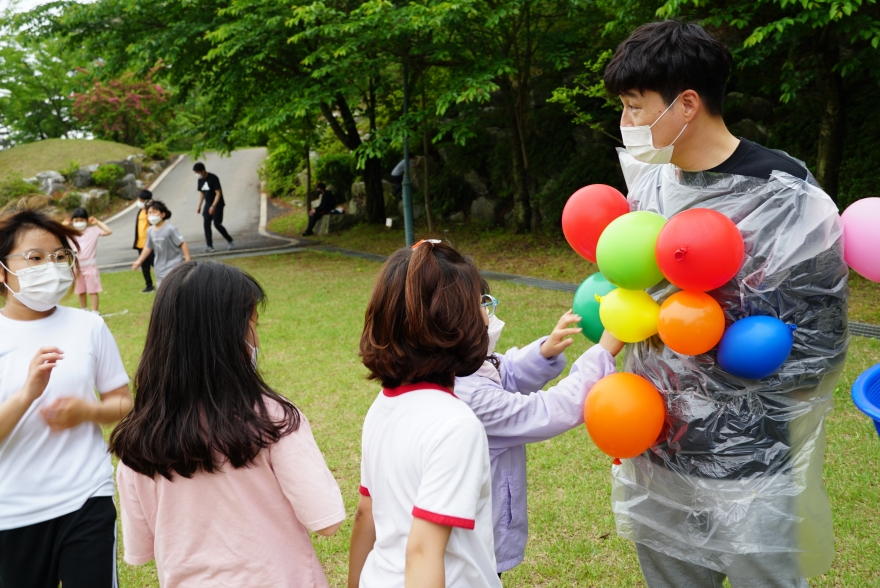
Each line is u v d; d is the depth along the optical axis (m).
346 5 11.73
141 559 1.85
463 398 1.88
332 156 20.00
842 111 8.59
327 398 5.30
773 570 1.77
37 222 2.26
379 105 16.94
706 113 1.69
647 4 8.68
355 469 4.08
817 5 6.62
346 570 3.09
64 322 2.33
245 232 19.69
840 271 1.64
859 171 9.40
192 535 1.70
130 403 2.40
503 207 14.55
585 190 2.02
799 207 1.62
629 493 2.02
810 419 1.74
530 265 10.91
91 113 32.81
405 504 1.47
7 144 37.22
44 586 2.22
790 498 1.75
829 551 1.83
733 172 1.71
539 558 3.06
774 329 1.61
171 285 1.74
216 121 15.01
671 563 2.00
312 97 11.70
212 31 12.55
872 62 7.88
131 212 25.08
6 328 2.27
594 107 12.73
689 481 1.84
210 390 1.68
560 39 11.70
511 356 2.20
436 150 16.50
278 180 25.16
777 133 10.58
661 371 1.84
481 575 1.48
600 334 2.03
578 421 1.88
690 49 1.63
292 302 9.13
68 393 2.24
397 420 1.52
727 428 1.76
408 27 10.27
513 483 2.00
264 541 1.71
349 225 17.59
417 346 1.49
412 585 1.36
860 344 5.60
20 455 2.15
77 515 2.19
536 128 13.47
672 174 1.86
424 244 1.57
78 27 13.89
